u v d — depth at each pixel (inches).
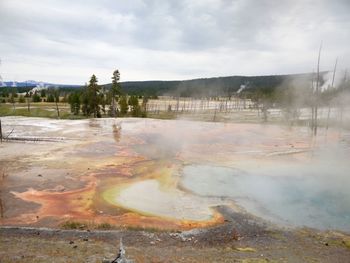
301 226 586.6
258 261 425.4
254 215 640.4
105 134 1621.6
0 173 906.7
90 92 2546.8
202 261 421.7
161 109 3690.9
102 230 543.8
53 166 992.9
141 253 443.8
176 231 549.0
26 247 451.8
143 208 678.5
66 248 451.8
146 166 1027.3
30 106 3085.6
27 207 671.1
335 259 447.2
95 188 803.4
